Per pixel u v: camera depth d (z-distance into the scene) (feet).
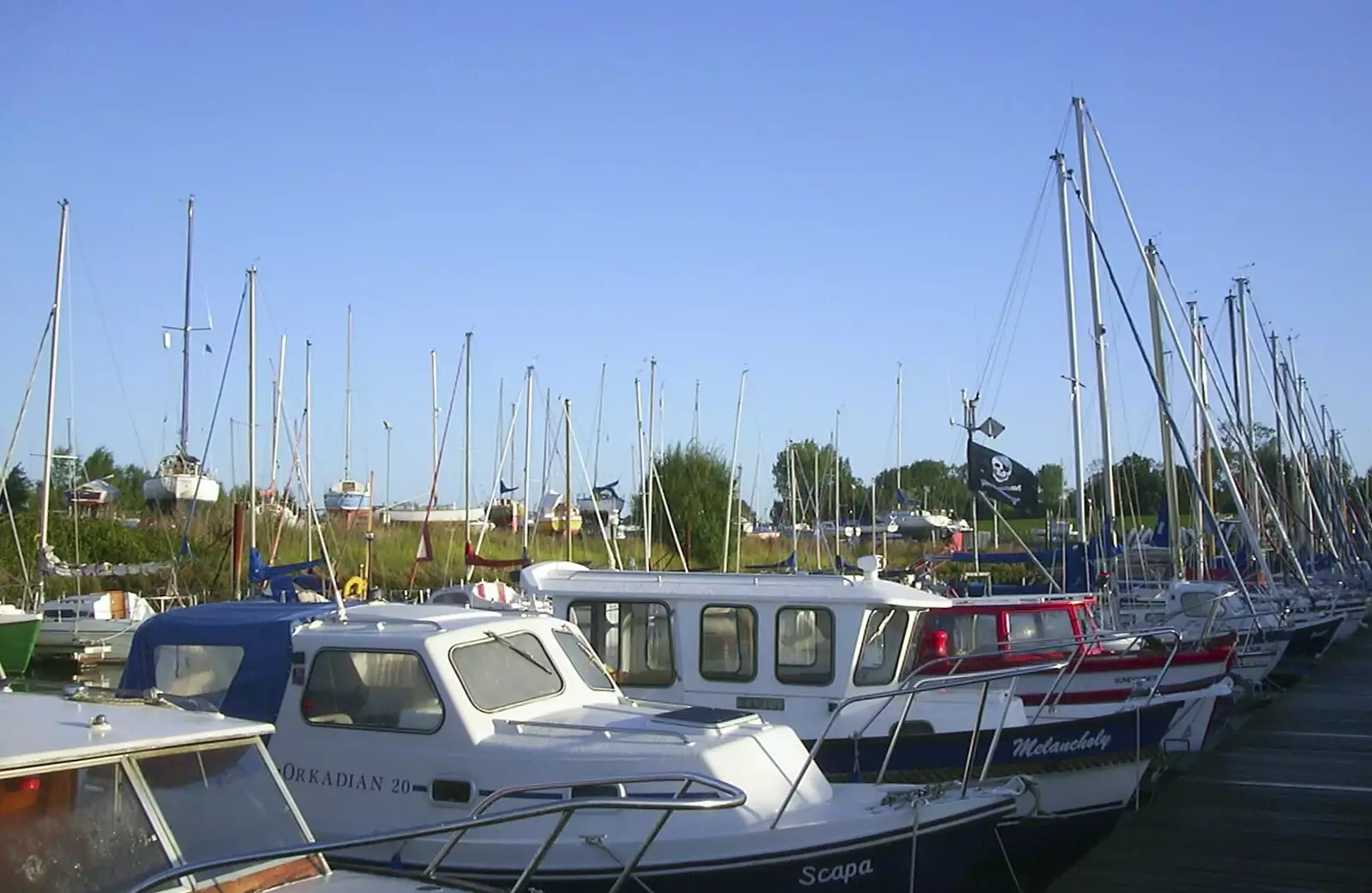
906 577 58.80
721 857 22.94
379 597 57.26
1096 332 69.82
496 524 125.08
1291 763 50.06
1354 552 142.72
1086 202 70.54
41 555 81.56
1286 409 135.64
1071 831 37.14
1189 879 34.06
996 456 67.46
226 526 96.63
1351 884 33.47
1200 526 91.56
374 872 21.17
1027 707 44.57
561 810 18.04
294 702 26.53
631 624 37.83
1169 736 49.80
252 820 18.25
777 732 26.32
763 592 36.76
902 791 26.21
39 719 18.40
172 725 18.51
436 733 25.29
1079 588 64.03
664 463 121.90
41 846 16.12
